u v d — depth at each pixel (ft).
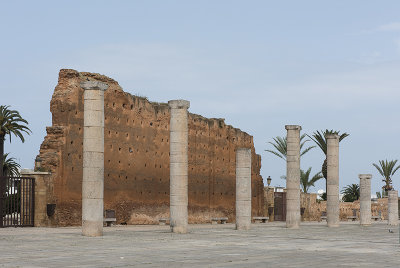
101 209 98.27
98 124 99.19
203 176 178.40
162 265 54.54
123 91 149.48
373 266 55.98
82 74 140.26
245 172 132.26
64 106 131.64
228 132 192.75
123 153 148.56
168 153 166.40
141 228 129.18
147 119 158.71
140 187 154.20
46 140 130.41
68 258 60.18
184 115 117.60
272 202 211.61
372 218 254.27
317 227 156.25
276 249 75.05
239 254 66.90
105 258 60.44
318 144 221.66
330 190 162.71
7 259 58.75
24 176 123.54
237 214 131.64
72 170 132.67
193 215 172.35
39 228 118.83
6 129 173.37
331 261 60.29
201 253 67.56
